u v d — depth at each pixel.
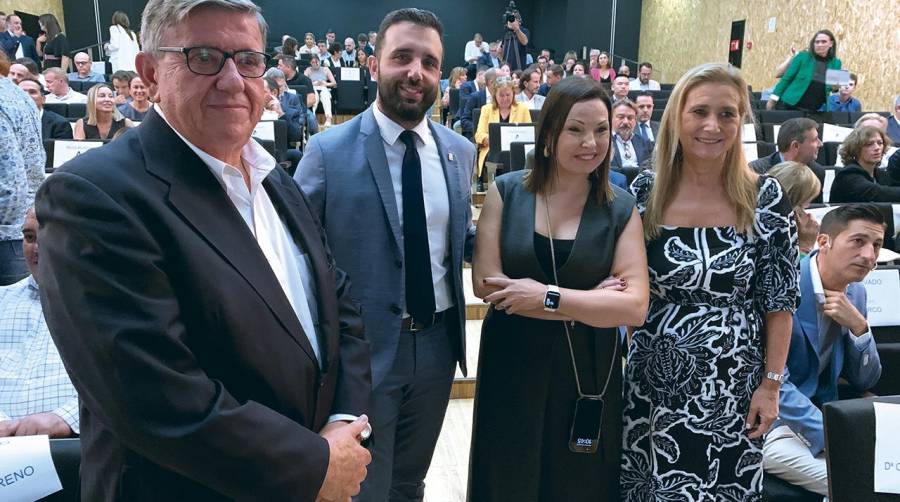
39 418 1.45
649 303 1.57
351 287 1.47
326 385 1.04
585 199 1.52
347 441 0.97
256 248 0.95
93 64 9.16
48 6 11.53
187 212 0.89
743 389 1.50
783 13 8.64
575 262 1.46
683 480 1.51
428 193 1.54
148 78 0.96
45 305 0.82
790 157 3.70
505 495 1.56
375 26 15.62
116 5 12.15
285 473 0.85
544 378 1.51
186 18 0.90
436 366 1.58
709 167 1.49
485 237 1.55
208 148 0.95
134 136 0.91
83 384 0.80
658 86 9.59
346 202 1.47
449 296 1.59
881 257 2.88
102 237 0.79
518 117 5.73
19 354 1.60
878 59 6.88
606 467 1.57
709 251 1.49
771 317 1.52
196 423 0.80
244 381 0.90
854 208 1.82
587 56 13.72
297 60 10.21
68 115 5.50
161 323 0.80
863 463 1.11
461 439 2.61
